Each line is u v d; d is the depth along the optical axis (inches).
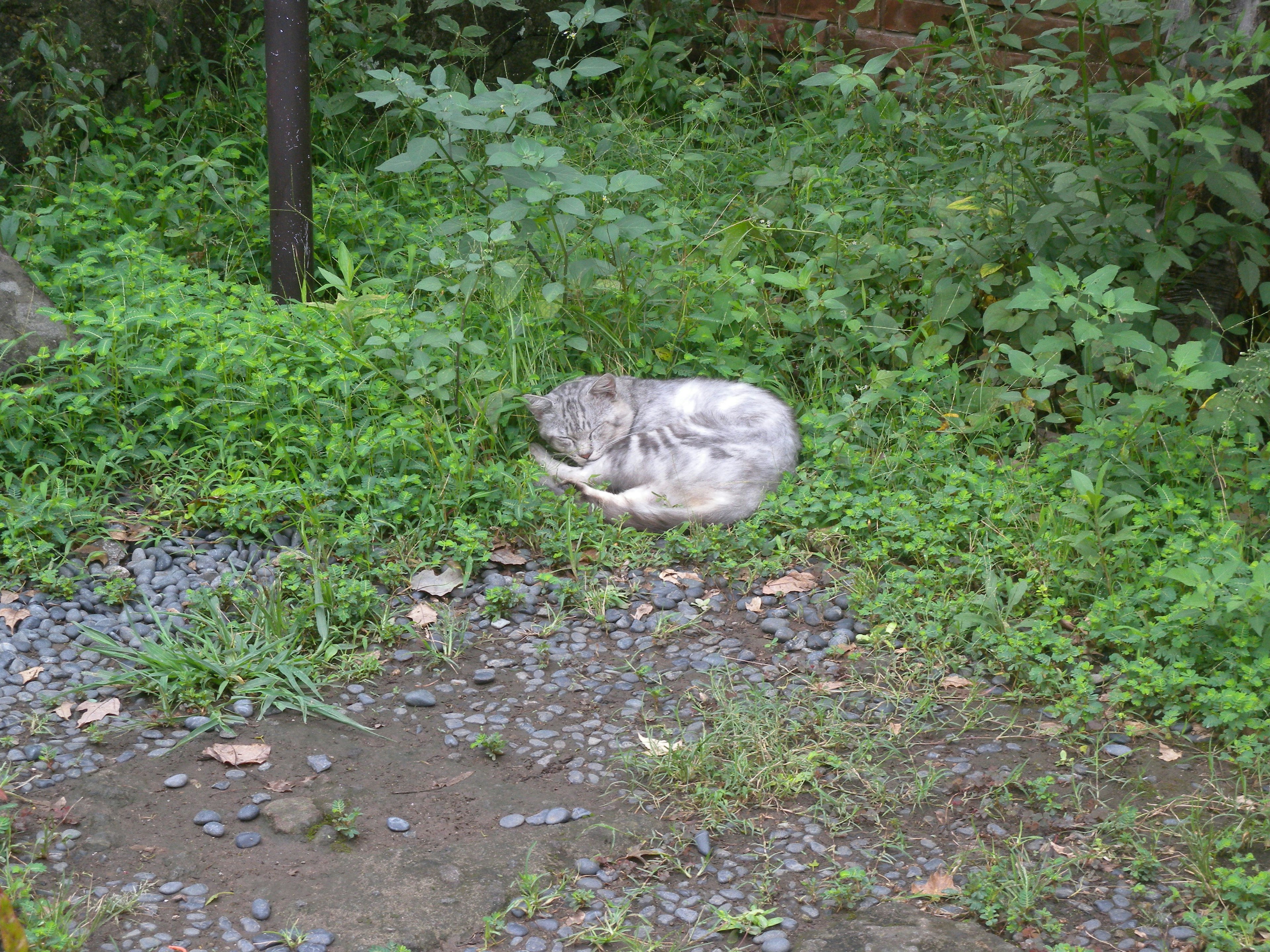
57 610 162.6
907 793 136.3
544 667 161.5
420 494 189.6
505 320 226.1
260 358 200.8
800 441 210.2
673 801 135.2
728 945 113.4
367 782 136.6
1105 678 156.6
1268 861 123.2
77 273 214.5
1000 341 229.1
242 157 288.4
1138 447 193.6
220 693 147.6
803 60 351.3
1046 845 126.8
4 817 122.6
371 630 165.6
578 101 345.4
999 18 268.5
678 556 188.1
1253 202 195.6
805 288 224.1
